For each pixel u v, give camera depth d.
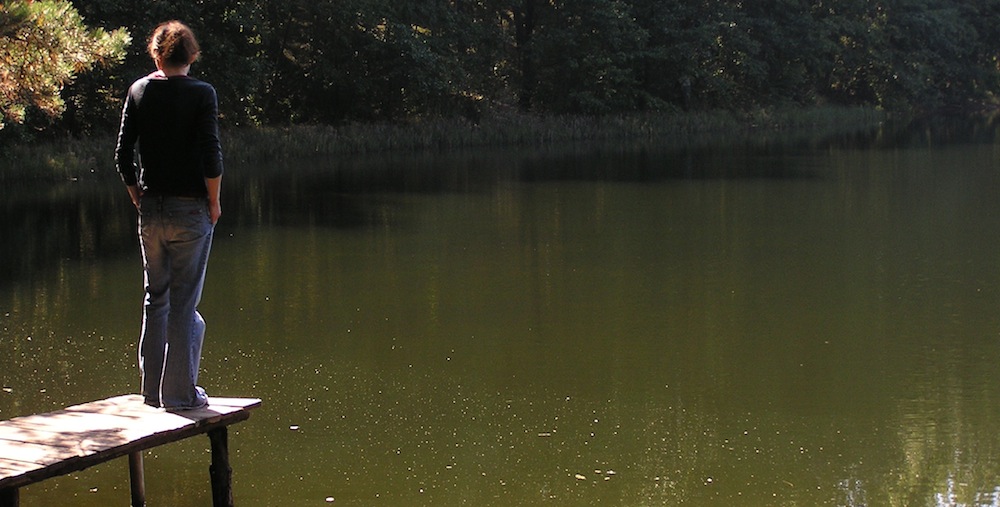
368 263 14.50
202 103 5.38
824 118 45.50
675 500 6.92
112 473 7.14
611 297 12.49
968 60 54.84
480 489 7.03
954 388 9.28
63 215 18.59
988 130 41.34
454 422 8.30
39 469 4.92
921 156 30.23
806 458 7.70
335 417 8.39
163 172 5.42
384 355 10.08
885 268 14.17
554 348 10.37
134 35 25.72
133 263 14.32
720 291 12.81
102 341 10.41
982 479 7.32
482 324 11.24
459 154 31.45
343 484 7.07
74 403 8.55
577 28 38.88
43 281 13.19
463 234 16.92
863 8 49.22
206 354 10.05
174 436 5.45
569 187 23.17
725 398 8.98
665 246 15.80
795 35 45.84
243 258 14.85
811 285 13.16
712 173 25.95
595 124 38.16
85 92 26.09
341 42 32.69
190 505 6.68
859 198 21.16
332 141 31.17
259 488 6.99
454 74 34.53
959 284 13.23
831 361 10.02
